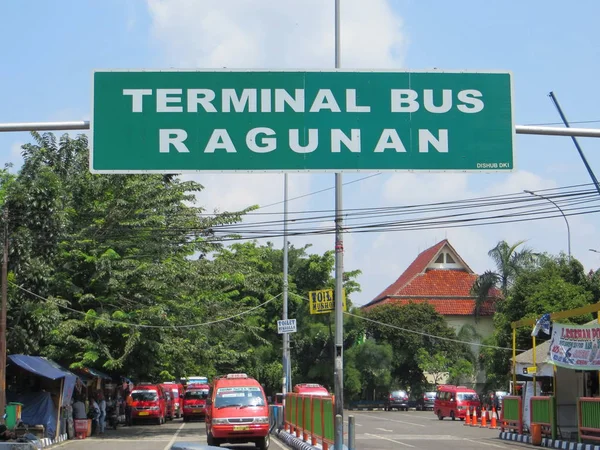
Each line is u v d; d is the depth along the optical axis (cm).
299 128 1044
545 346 3048
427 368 5928
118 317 3161
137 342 3206
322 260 5884
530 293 4538
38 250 2730
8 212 2550
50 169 2845
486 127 1059
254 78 1048
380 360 5872
